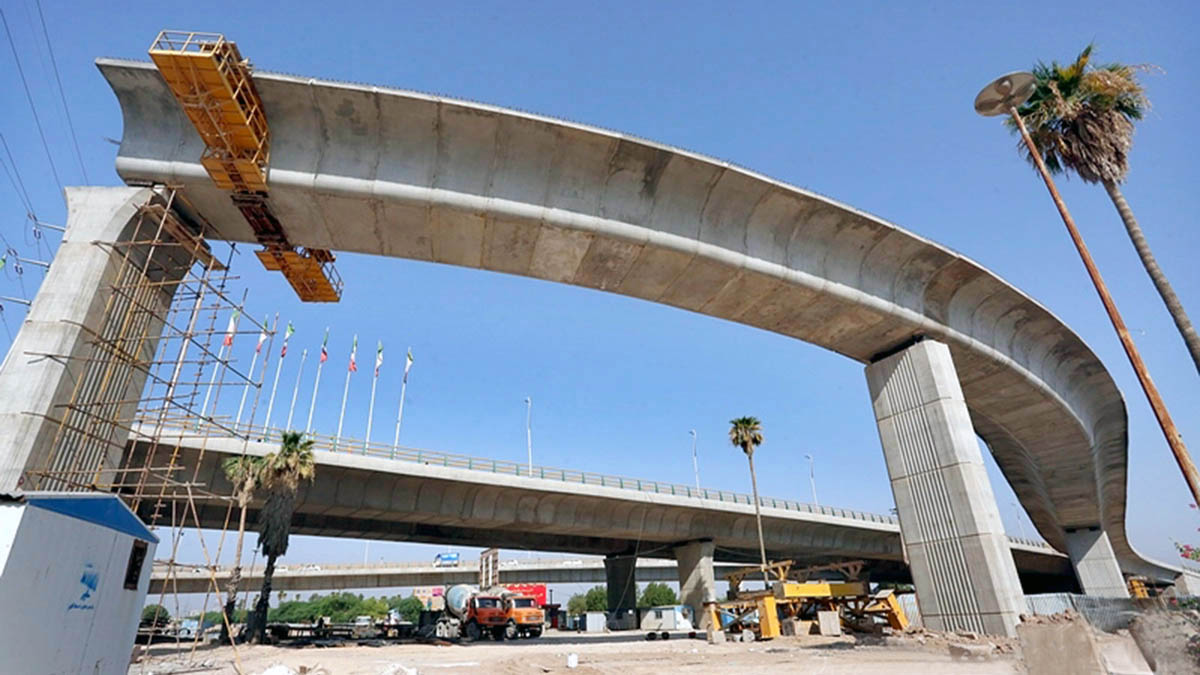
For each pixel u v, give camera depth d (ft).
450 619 149.79
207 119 64.49
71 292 60.85
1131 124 66.69
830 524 199.72
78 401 59.41
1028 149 65.62
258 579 204.85
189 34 62.44
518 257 81.25
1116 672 45.55
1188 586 214.69
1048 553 253.24
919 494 89.40
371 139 72.59
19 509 28.60
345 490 129.90
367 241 79.10
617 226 77.05
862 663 62.03
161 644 125.49
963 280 95.45
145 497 66.54
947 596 83.20
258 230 76.54
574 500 155.94
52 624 30.12
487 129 73.10
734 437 180.14
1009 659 57.93
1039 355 113.60
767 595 108.06
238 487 117.91
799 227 86.07
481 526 155.22
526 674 61.82
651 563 278.87
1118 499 200.13
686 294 87.81
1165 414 49.24
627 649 95.55
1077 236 55.98
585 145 75.20
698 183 79.82
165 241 71.61
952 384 91.25
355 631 177.68
